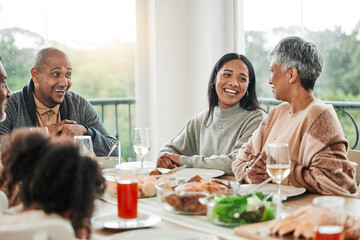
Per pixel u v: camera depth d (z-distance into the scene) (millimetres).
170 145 2783
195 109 3975
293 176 1820
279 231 1202
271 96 3537
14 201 1499
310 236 1154
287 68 1933
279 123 2059
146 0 3910
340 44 3090
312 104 1903
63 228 881
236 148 2461
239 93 2580
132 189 1421
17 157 1018
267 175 1894
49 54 3227
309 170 1794
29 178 1009
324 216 1043
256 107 2625
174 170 1941
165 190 1518
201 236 1211
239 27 3789
